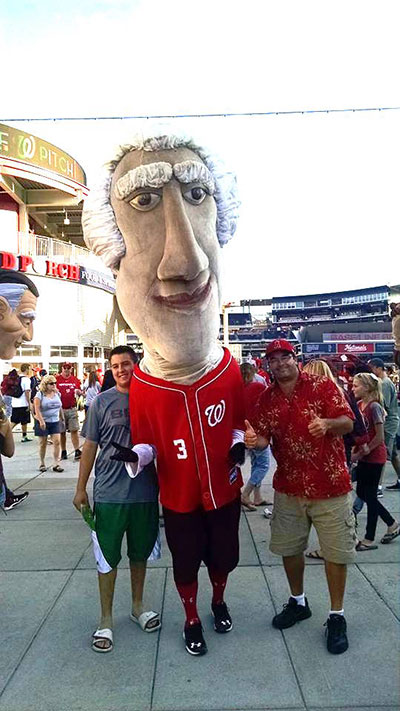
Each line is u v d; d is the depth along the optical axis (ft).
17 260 64.75
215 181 9.82
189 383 9.73
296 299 257.75
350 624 10.80
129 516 10.54
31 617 11.37
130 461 9.39
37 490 22.84
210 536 10.38
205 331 9.40
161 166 8.96
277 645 10.12
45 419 26.91
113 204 9.61
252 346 239.30
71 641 10.41
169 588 12.79
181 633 10.66
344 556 9.97
